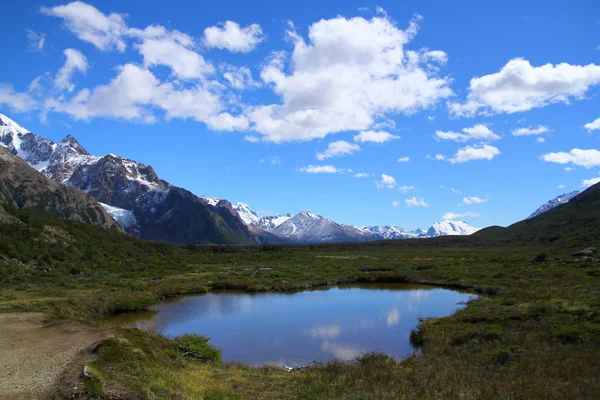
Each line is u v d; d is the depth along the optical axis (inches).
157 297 1982.0
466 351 871.7
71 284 2122.3
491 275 2311.8
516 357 759.1
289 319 1523.1
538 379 606.5
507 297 1537.9
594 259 2397.9
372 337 1245.7
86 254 3134.8
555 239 4859.7
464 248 5570.9
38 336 802.8
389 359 866.8
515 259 2930.6
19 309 1225.4
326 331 1331.2
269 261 4220.0
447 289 2250.2
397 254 4987.7
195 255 4512.8
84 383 517.0
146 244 4318.4
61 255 2839.6
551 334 900.6
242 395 618.8
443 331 1120.8
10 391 504.1
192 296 2124.8
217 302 1929.1
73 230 3459.6
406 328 1355.8
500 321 1130.0
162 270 3115.2
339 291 2265.0
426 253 4904.0
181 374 674.2
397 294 2114.9
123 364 629.0
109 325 918.4
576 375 620.7
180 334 1294.3
